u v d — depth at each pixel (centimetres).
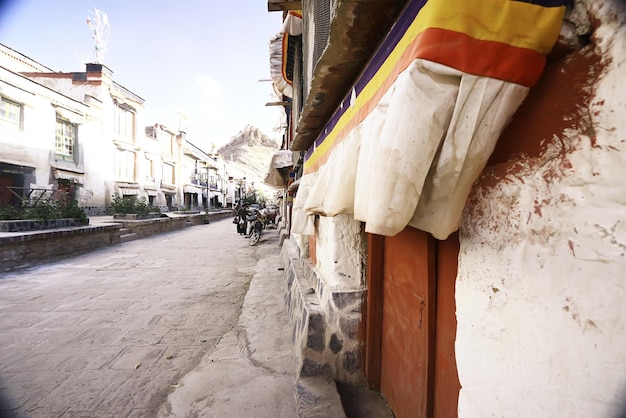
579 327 71
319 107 238
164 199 2853
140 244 1220
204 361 315
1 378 288
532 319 83
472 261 108
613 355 64
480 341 103
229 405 243
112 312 461
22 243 753
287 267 575
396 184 80
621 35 64
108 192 2014
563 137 76
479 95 78
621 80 64
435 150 81
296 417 229
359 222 264
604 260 66
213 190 4528
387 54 118
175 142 3188
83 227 1009
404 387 200
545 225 80
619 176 64
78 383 280
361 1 120
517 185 89
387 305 236
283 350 333
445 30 78
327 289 264
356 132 140
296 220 332
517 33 76
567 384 73
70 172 1683
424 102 79
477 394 104
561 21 74
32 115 1450
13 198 1385
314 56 221
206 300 520
